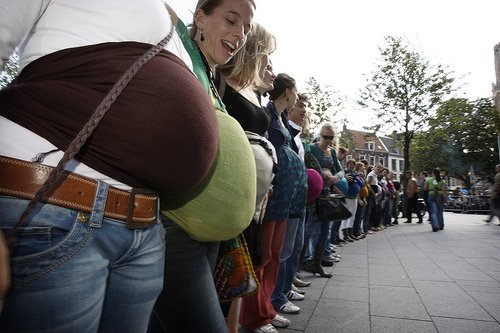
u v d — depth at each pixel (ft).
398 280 14.30
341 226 26.78
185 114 2.94
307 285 13.50
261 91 8.50
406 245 24.49
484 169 128.88
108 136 2.76
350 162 23.93
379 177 37.14
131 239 2.93
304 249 14.02
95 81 2.85
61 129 2.68
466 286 13.26
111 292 2.96
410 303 11.28
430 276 14.94
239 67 6.32
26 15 2.59
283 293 10.81
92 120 2.63
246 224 4.27
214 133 3.30
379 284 13.69
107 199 2.78
